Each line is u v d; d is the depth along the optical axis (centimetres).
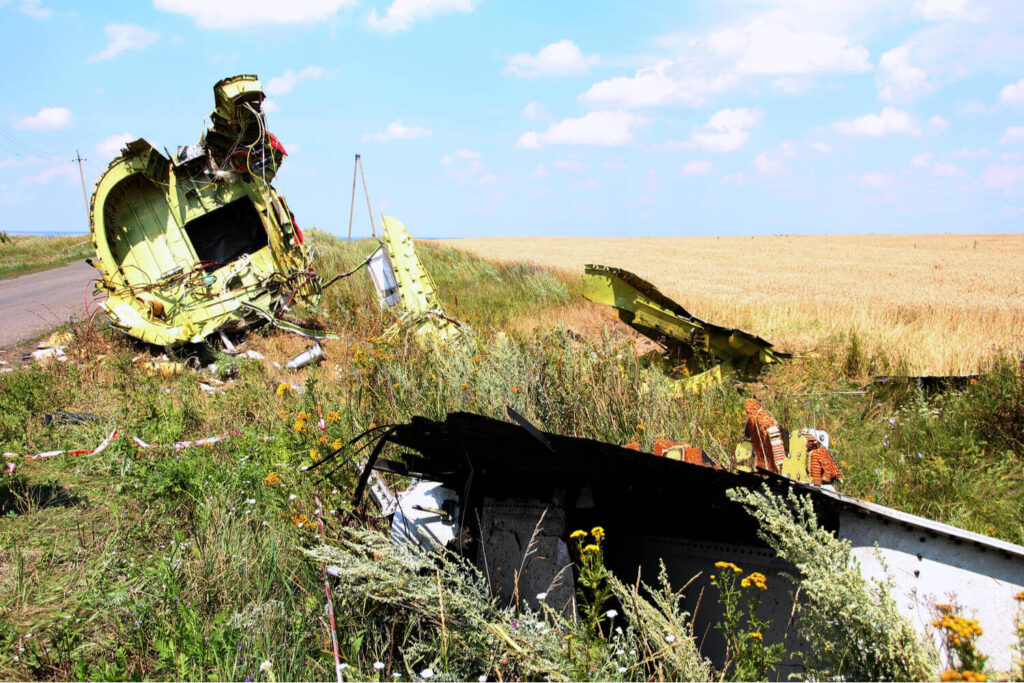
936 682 237
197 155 1378
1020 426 668
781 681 317
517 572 371
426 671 306
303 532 446
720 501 351
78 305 2127
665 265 4178
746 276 3356
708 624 355
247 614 402
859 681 256
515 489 407
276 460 606
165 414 851
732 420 739
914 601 290
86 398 1009
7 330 1705
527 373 673
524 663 308
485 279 2236
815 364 970
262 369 1164
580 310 1611
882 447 675
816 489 314
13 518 597
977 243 6606
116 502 620
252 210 1481
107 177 1337
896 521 301
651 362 918
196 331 1338
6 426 836
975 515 536
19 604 452
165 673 377
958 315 1512
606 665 294
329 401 781
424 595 340
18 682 377
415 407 676
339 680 333
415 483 531
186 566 466
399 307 1155
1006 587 277
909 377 848
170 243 1408
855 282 2967
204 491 589
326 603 397
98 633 420
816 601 289
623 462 334
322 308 1452
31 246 4575
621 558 390
